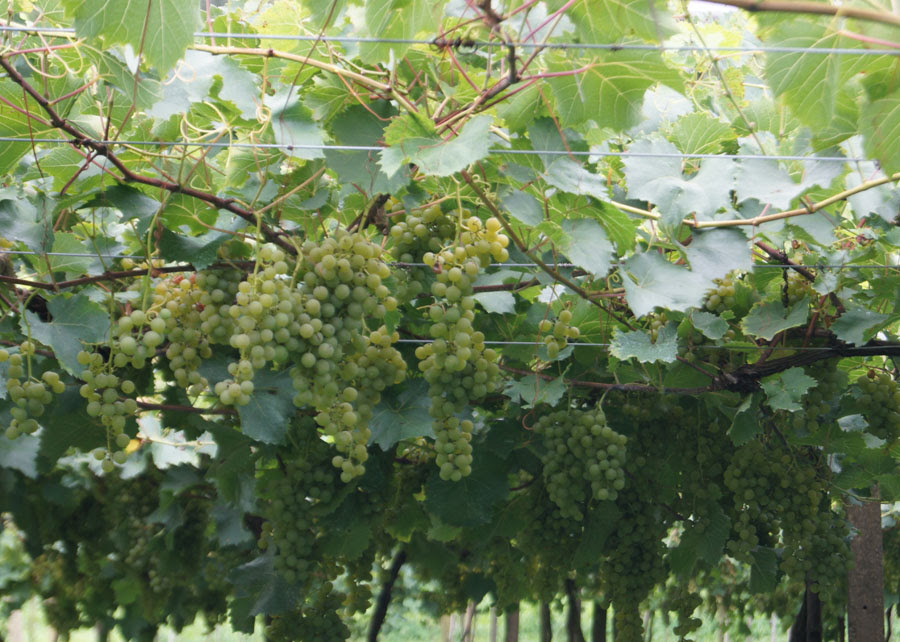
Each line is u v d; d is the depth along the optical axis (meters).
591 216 2.36
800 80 1.87
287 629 3.85
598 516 3.90
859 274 2.91
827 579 3.90
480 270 2.36
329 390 2.22
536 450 3.59
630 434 3.78
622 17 1.87
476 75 2.36
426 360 2.42
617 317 2.97
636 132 2.92
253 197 2.32
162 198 2.31
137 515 4.68
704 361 3.32
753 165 2.43
